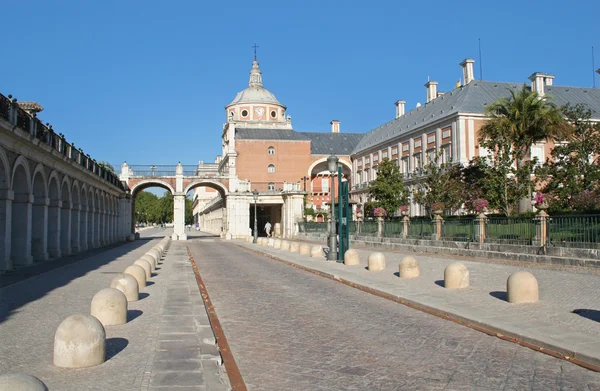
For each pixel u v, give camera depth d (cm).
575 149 3312
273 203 6825
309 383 648
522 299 1175
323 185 9362
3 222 2070
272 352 809
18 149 2127
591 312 1039
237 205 6744
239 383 637
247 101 9431
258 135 8850
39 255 2603
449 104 6156
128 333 909
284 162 8812
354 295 1462
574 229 1877
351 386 635
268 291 1562
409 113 7725
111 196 5016
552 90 6275
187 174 6594
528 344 832
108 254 3284
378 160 7875
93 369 680
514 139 3409
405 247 3131
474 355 779
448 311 1098
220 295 1477
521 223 2162
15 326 980
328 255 2656
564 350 767
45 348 804
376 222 3725
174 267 2375
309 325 1025
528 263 1995
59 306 1223
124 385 612
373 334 934
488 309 1112
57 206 2875
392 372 693
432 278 1720
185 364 707
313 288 1633
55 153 2566
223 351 806
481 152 5600
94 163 3788
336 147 9438
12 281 1750
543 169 3253
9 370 675
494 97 5875
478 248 2436
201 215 14188
